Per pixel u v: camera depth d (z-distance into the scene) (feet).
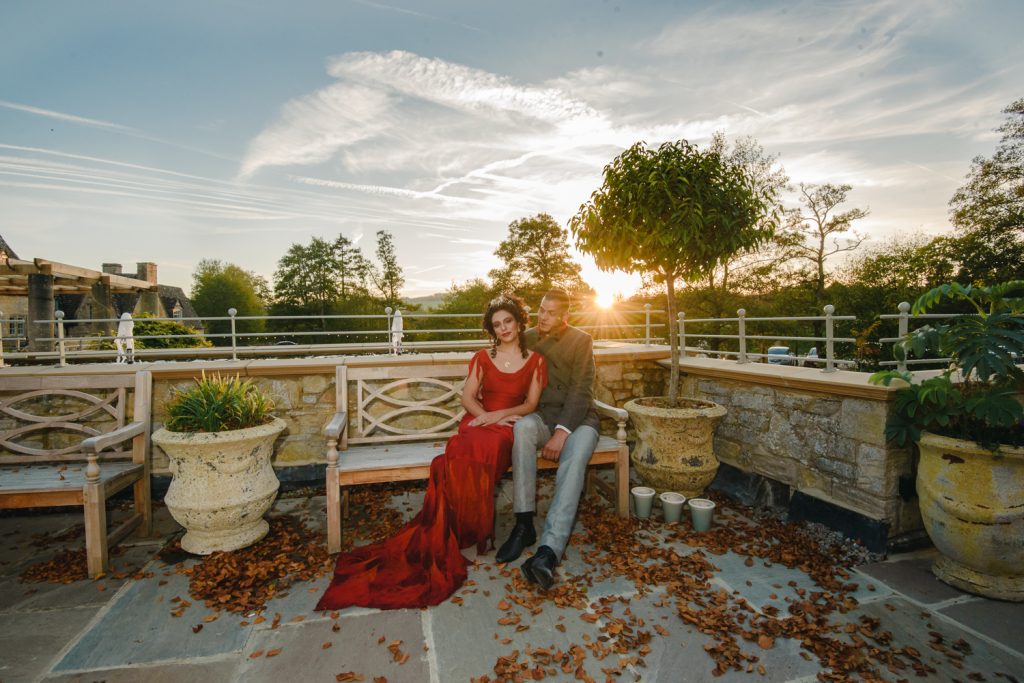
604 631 6.87
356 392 12.17
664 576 8.29
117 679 5.89
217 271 181.78
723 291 71.56
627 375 14.83
